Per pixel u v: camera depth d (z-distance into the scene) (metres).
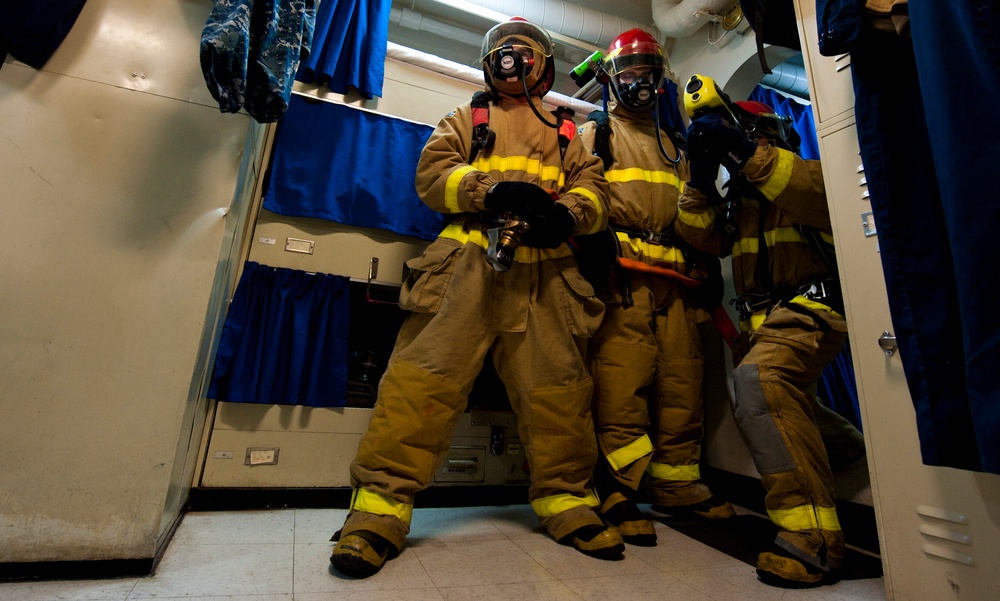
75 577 0.91
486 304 1.33
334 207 1.82
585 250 1.54
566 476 1.37
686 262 1.76
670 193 1.79
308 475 1.60
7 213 0.98
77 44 1.08
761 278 1.56
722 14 2.37
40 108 1.03
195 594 0.89
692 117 1.58
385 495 1.17
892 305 0.90
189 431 1.22
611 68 1.83
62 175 1.02
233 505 1.50
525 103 1.60
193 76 1.15
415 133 2.03
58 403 0.95
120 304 1.01
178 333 1.04
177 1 1.17
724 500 1.82
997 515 0.84
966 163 0.71
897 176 0.94
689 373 1.72
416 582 1.02
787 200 1.33
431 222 1.95
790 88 3.14
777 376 1.29
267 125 1.75
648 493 1.81
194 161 1.12
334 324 1.71
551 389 1.34
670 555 1.31
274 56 1.10
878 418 1.03
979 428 0.67
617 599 1.00
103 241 1.03
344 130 1.93
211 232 1.10
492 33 1.60
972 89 0.73
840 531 1.20
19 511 0.91
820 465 1.24
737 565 1.25
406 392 1.23
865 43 0.99
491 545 1.31
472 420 1.81
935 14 0.78
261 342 1.59
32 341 0.96
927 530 0.93
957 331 0.82
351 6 2.07
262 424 1.58
